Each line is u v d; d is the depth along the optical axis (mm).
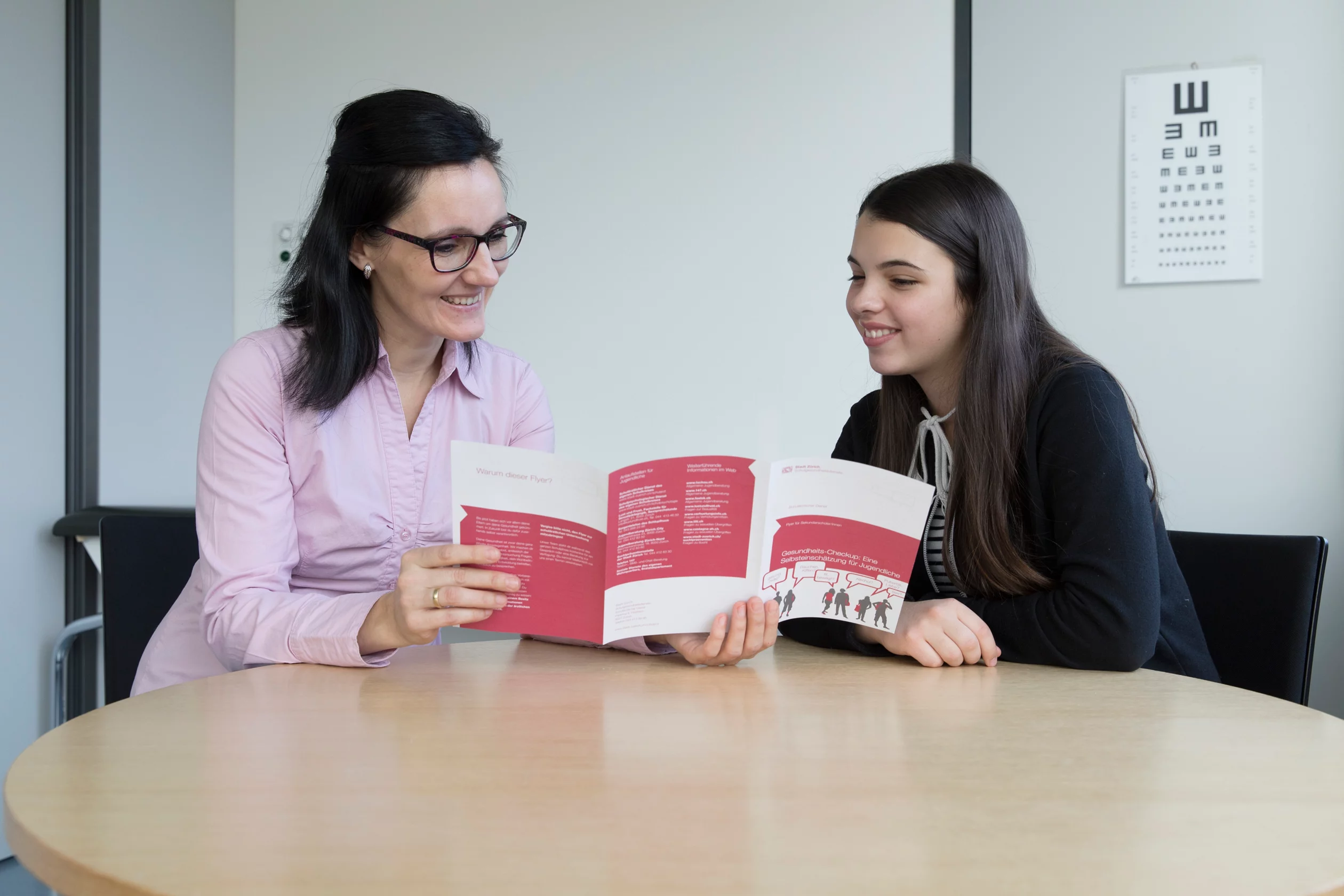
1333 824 649
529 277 2873
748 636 1154
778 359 2740
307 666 1186
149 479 2744
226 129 3002
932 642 1204
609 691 1059
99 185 2578
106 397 2604
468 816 664
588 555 1172
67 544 2572
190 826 644
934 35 2652
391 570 1476
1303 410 2479
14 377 2430
